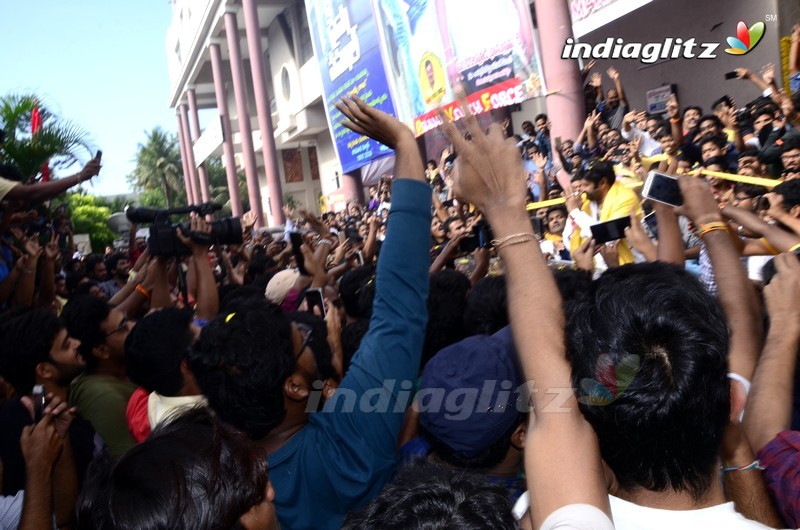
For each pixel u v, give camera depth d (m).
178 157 46.53
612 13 8.31
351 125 1.46
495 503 0.88
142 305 3.70
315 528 1.31
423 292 1.38
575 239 4.63
